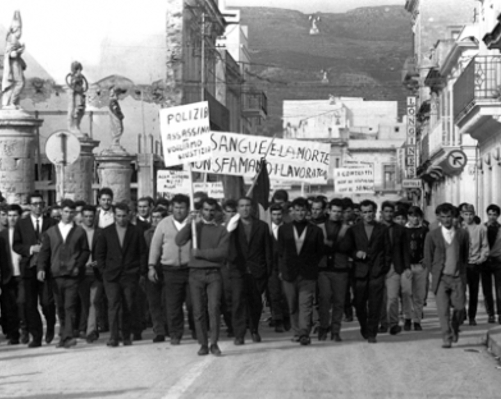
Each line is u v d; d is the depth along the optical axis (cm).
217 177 5591
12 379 1216
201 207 1529
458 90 3672
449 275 1522
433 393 1121
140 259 1547
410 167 6994
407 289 1753
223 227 1442
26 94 4878
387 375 1241
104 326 1723
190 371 1259
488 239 1873
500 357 1384
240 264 1541
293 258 1543
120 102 4894
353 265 1587
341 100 11556
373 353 1445
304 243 1545
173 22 4912
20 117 2634
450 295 1541
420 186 6341
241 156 2244
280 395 1090
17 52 2672
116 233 1534
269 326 1836
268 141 2256
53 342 1585
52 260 1506
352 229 1580
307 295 1545
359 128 11344
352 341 1594
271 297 1734
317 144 2288
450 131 4600
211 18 5759
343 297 1584
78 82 3228
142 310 1711
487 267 1873
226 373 1244
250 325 1586
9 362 1366
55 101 4894
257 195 2036
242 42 8444
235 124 7150
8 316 1558
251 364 1324
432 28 6475
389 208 1628
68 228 1515
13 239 1537
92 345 1545
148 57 4909
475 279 1848
